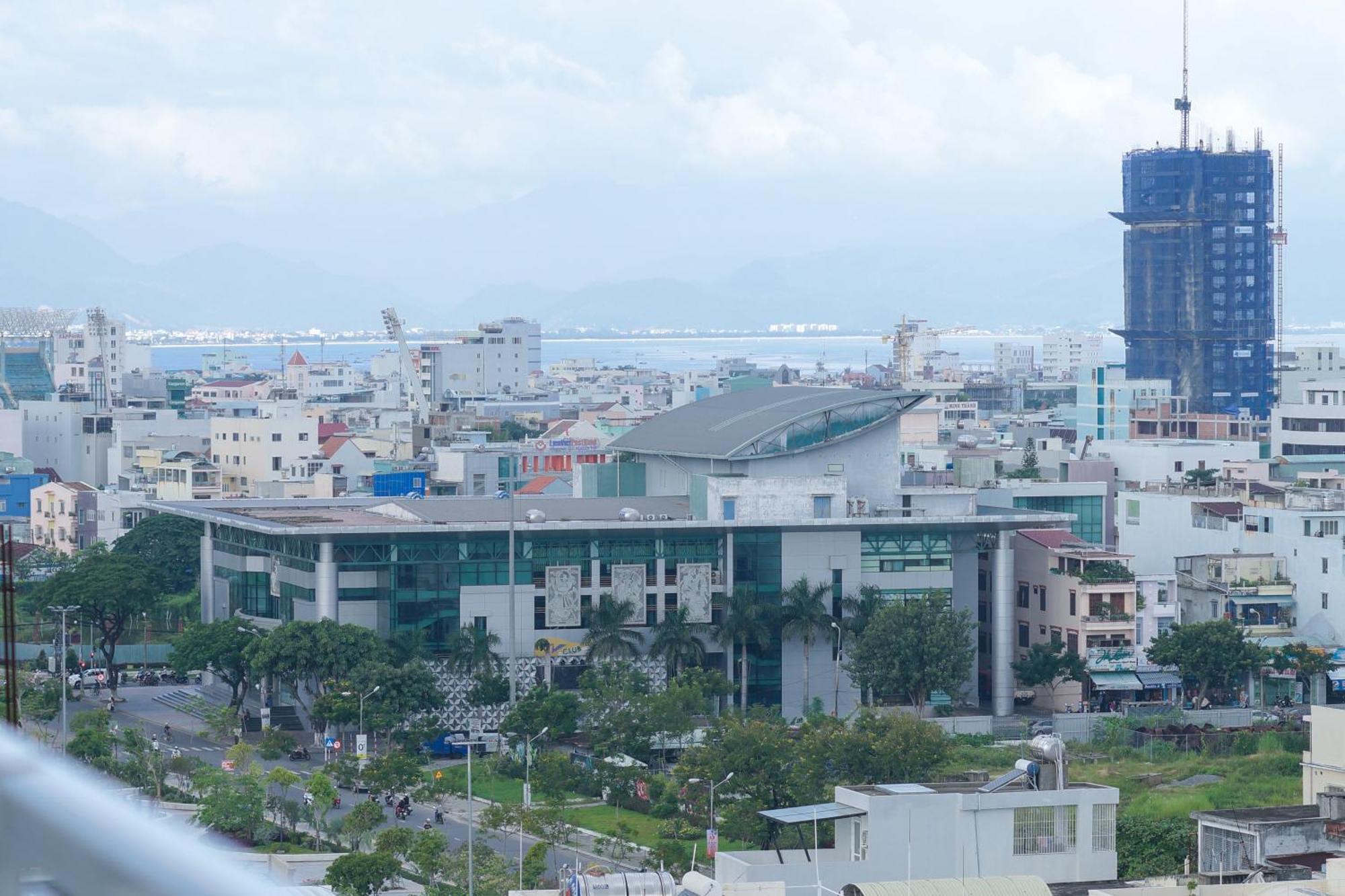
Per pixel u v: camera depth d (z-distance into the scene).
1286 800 189.25
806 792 165.75
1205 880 104.25
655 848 154.50
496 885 140.00
